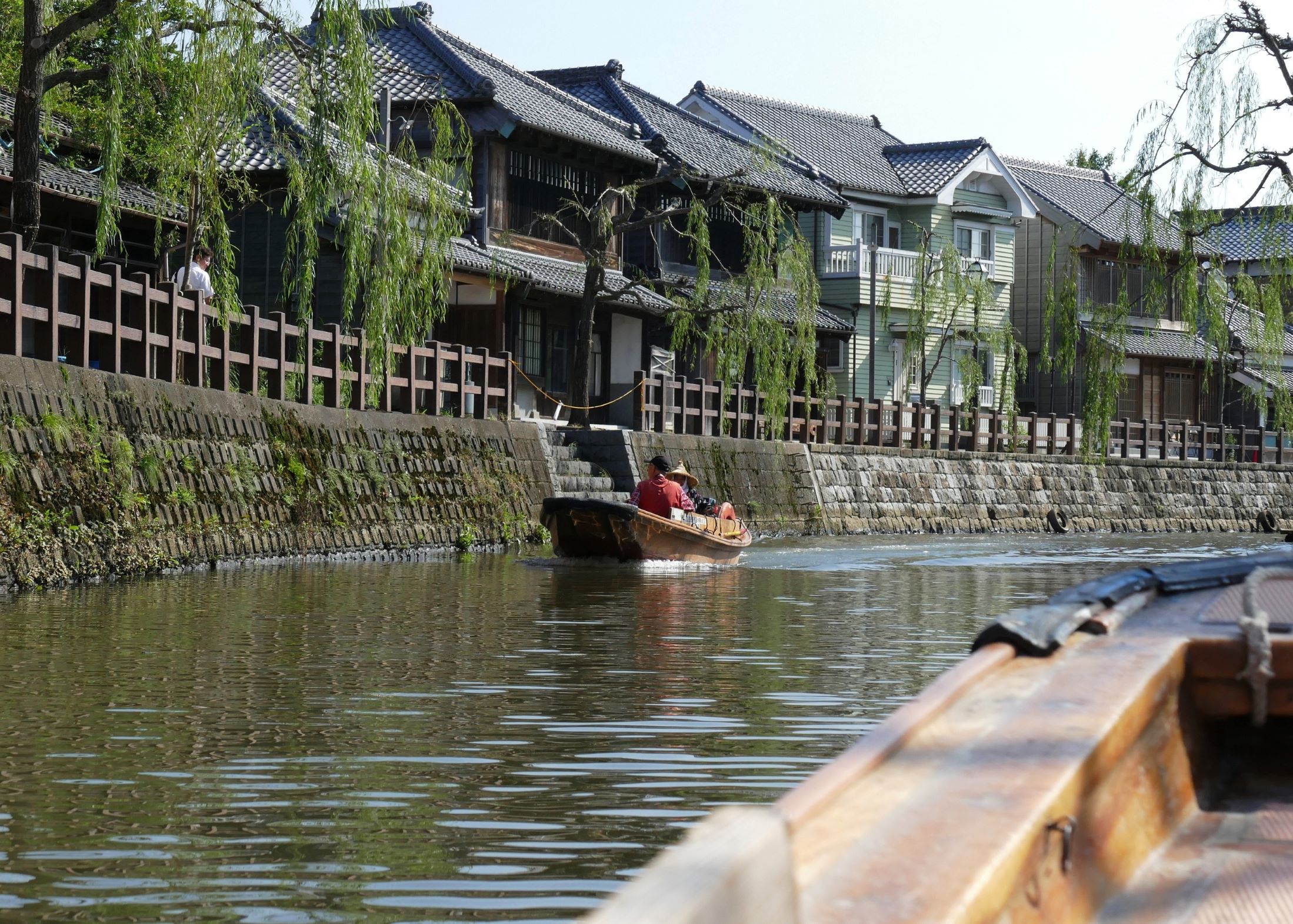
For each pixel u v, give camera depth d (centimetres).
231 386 1955
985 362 4731
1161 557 2533
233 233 2889
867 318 4409
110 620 1212
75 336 1608
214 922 466
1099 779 322
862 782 280
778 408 2969
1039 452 4031
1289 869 352
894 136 4988
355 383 2217
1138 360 4947
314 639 1119
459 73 3219
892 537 3234
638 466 2762
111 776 655
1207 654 425
